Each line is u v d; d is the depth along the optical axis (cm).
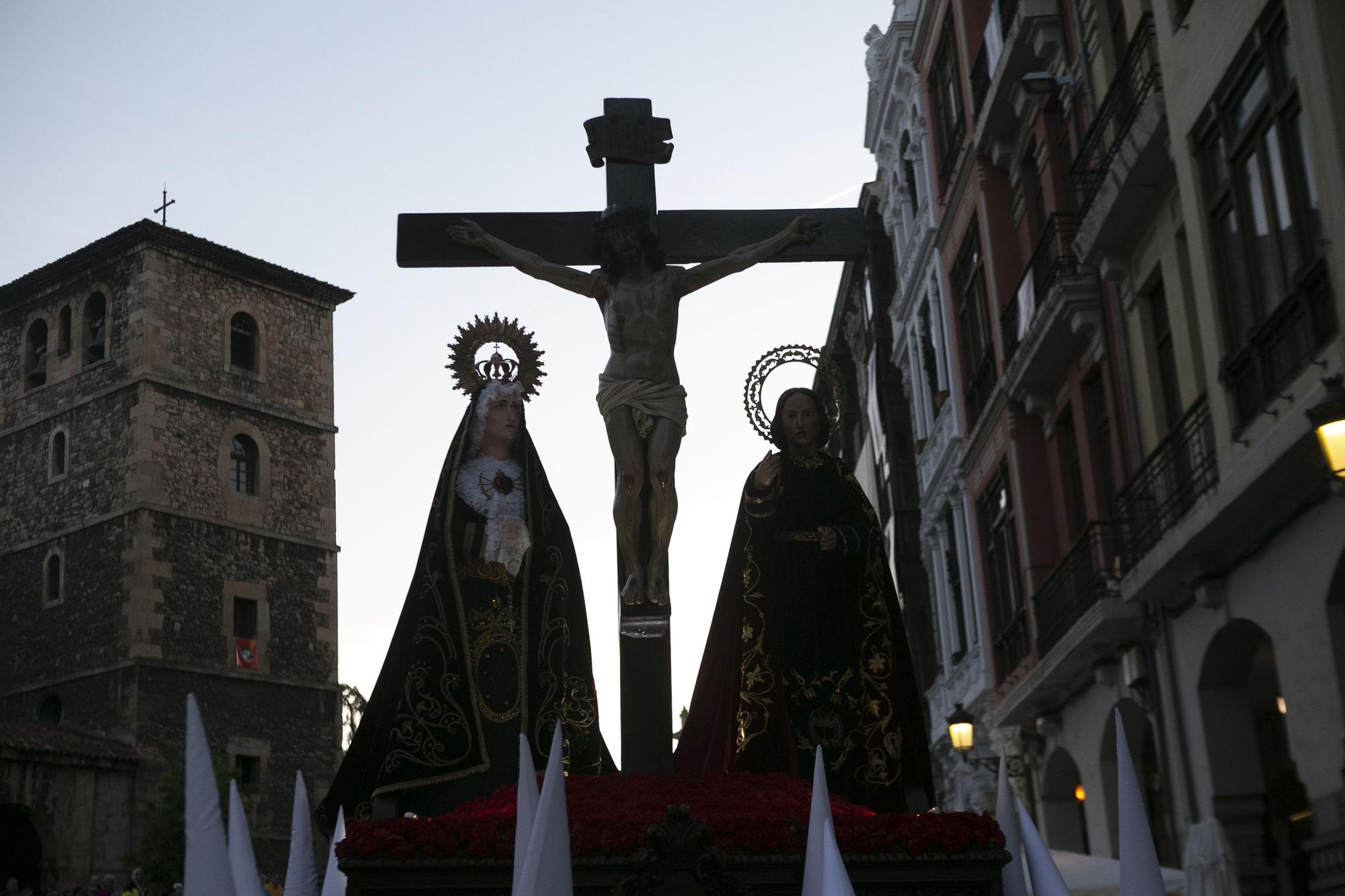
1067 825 2069
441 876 361
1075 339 1877
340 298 4666
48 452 4238
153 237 4175
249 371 4356
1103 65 1758
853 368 3722
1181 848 1540
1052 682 1912
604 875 359
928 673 2956
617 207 486
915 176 2759
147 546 3969
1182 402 1530
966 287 2406
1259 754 1462
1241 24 1242
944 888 372
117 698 3862
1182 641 1521
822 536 480
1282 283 1199
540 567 496
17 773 3494
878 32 3008
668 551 463
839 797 425
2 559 4244
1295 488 1210
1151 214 1591
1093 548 1808
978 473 2364
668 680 454
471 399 506
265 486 4303
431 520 489
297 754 4159
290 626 4256
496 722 474
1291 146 1170
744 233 510
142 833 3722
